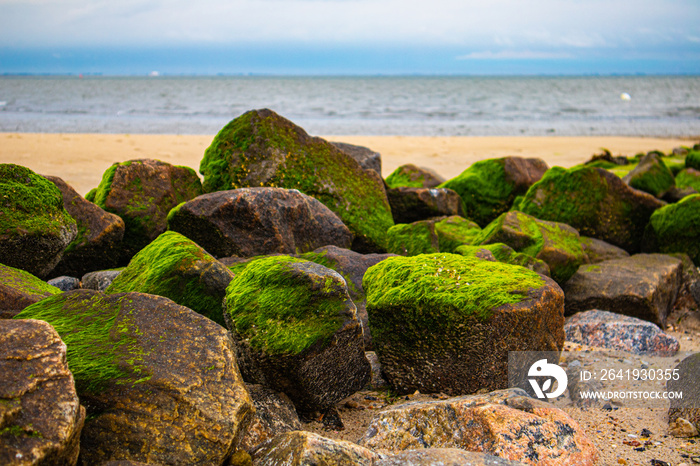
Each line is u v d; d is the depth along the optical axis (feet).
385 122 119.96
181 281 15.42
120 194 24.22
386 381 16.28
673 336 21.75
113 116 121.80
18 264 18.13
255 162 25.59
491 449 11.37
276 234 20.94
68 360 10.84
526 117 139.95
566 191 30.96
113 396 10.29
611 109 171.53
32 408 8.61
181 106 158.40
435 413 12.31
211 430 10.33
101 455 9.95
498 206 36.09
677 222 28.78
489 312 14.19
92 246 22.12
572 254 24.53
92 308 12.64
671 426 14.01
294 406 13.57
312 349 12.66
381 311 15.07
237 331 13.33
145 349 11.28
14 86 306.55
